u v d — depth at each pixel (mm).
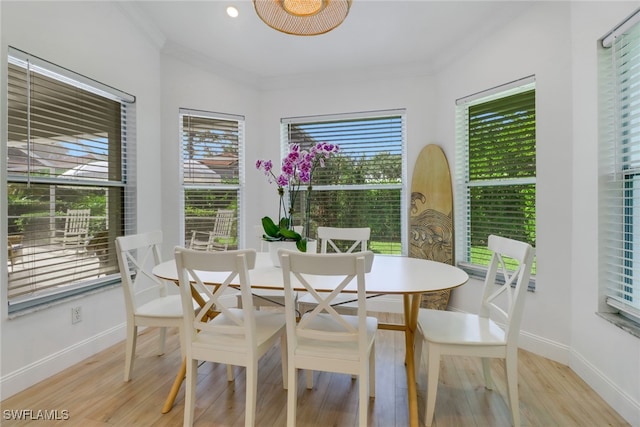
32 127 1973
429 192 3189
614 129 1839
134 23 2641
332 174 3596
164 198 3105
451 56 3033
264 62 3316
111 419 1634
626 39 1770
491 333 1659
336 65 3375
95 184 2414
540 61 2293
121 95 2566
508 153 2656
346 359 1443
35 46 1927
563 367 2141
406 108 3367
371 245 3502
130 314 1962
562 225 2174
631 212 1807
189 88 3232
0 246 1766
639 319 1690
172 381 1991
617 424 1608
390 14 2516
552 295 2234
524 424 1608
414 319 1767
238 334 1535
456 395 1856
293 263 1391
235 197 3586
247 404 1511
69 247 2225
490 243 1913
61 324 2092
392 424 1618
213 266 1484
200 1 2412
